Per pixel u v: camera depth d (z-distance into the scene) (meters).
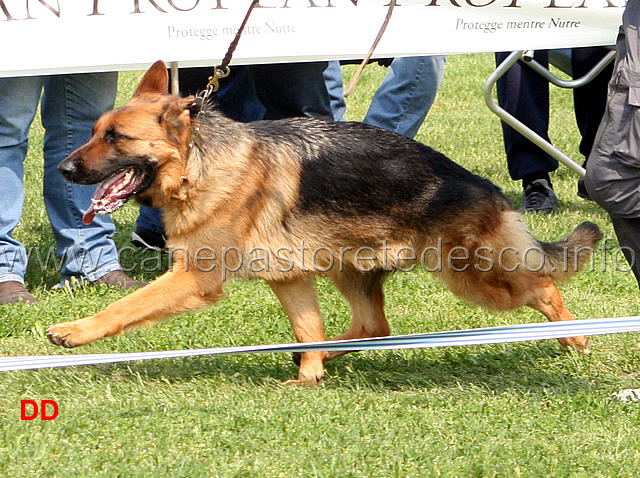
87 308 9.48
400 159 7.71
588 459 6.03
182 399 7.05
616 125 6.94
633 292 10.48
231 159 7.37
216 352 7.54
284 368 8.18
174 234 7.45
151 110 7.21
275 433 6.33
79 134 10.22
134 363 8.06
